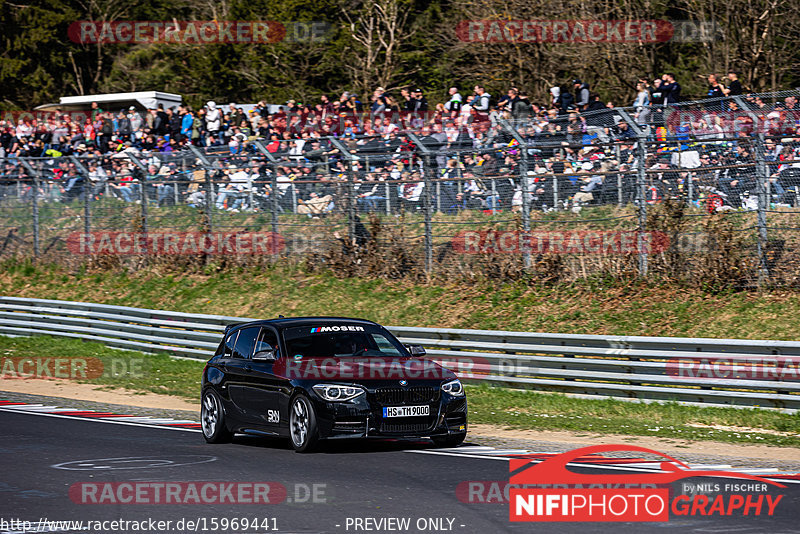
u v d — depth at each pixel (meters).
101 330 77.38
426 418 36.88
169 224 90.38
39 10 193.50
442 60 140.88
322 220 80.69
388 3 139.88
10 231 101.69
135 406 54.69
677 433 42.59
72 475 32.28
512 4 113.44
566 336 52.88
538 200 68.88
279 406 37.66
